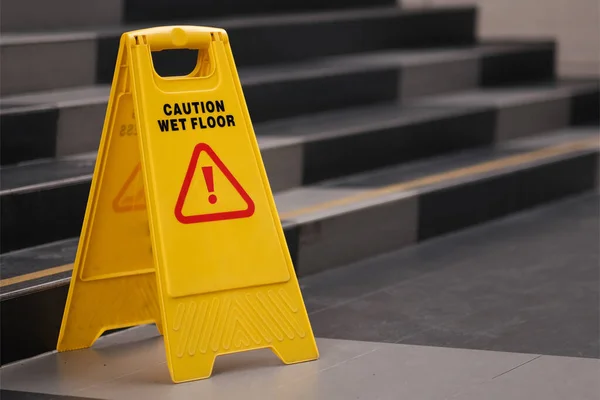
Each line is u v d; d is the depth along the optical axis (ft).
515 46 20.74
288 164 13.99
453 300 11.57
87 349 10.03
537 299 11.60
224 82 9.77
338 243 12.86
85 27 16.01
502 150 17.20
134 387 9.07
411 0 21.52
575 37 21.20
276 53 17.20
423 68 18.16
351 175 15.05
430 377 9.27
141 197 9.91
